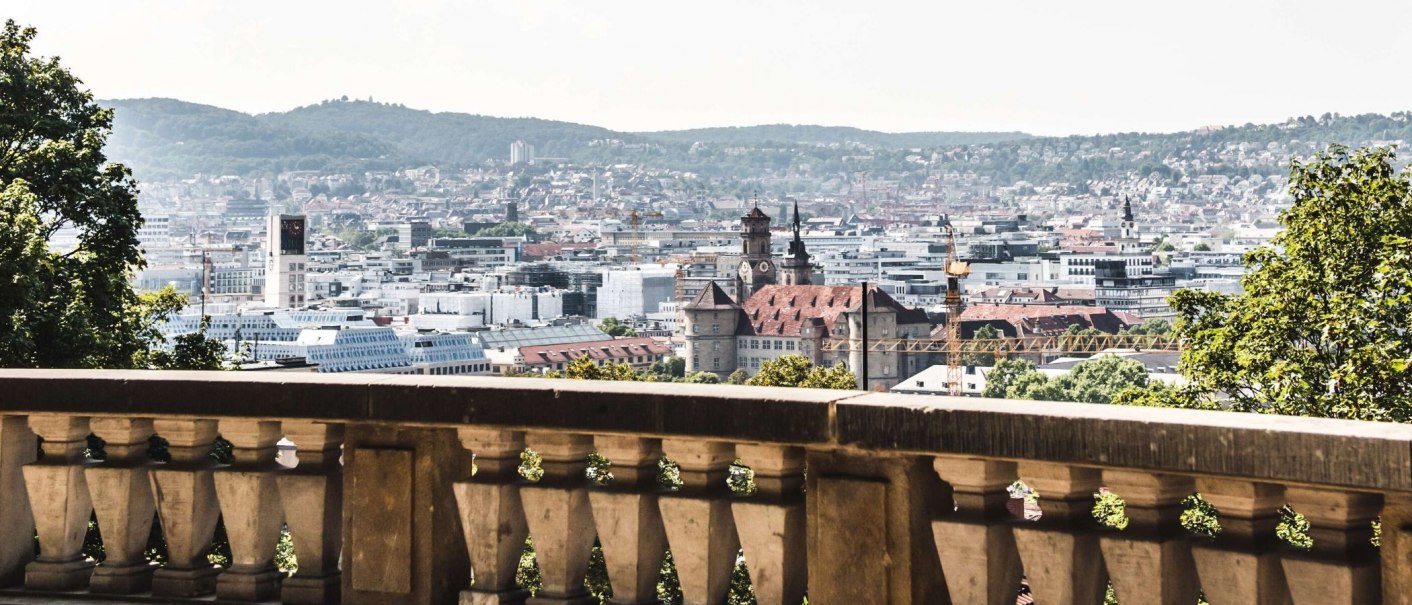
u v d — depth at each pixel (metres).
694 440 8.52
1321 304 39.97
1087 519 7.79
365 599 9.23
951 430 7.74
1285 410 38.56
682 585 8.62
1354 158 42.97
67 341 45.84
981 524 7.83
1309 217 42.91
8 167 51.84
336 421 9.22
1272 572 7.25
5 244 43.47
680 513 8.57
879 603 8.06
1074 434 7.43
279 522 9.68
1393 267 37.00
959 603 7.92
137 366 52.78
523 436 9.11
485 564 9.05
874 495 8.04
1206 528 17.28
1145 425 7.25
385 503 9.19
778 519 8.34
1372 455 6.68
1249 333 41.22
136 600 9.64
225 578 9.55
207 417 9.50
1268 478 6.94
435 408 8.98
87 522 10.03
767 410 8.21
